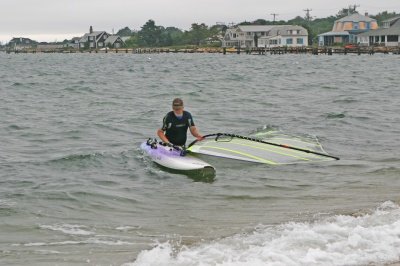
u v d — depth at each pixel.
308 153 14.09
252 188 11.30
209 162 13.32
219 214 9.51
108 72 59.38
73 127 19.86
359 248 7.04
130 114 23.66
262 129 18.66
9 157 14.57
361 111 23.12
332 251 6.95
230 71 56.44
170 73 55.34
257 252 6.99
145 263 6.97
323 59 82.69
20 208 9.80
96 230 8.68
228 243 7.52
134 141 17.03
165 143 13.57
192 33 179.50
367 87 35.16
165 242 8.02
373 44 108.88
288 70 56.22
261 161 13.38
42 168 13.18
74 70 64.88
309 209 9.59
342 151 14.89
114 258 7.40
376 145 15.75
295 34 131.50
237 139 15.05
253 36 141.50
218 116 22.62
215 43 164.38
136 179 12.15
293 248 7.06
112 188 11.34
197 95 31.81
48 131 19.11
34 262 7.30
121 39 190.12
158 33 185.75
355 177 12.02
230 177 12.20
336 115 21.83
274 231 8.02
